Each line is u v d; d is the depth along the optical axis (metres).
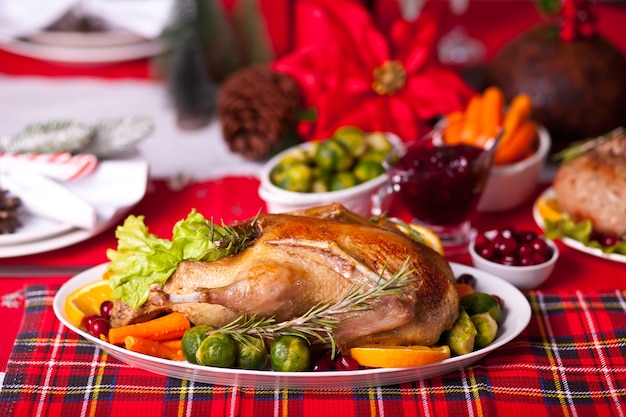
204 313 1.30
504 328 1.34
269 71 1.81
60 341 1.37
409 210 1.57
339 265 1.28
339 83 1.78
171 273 1.31
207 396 1.29
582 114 1.73
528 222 1.64
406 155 1.57
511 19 2.26
